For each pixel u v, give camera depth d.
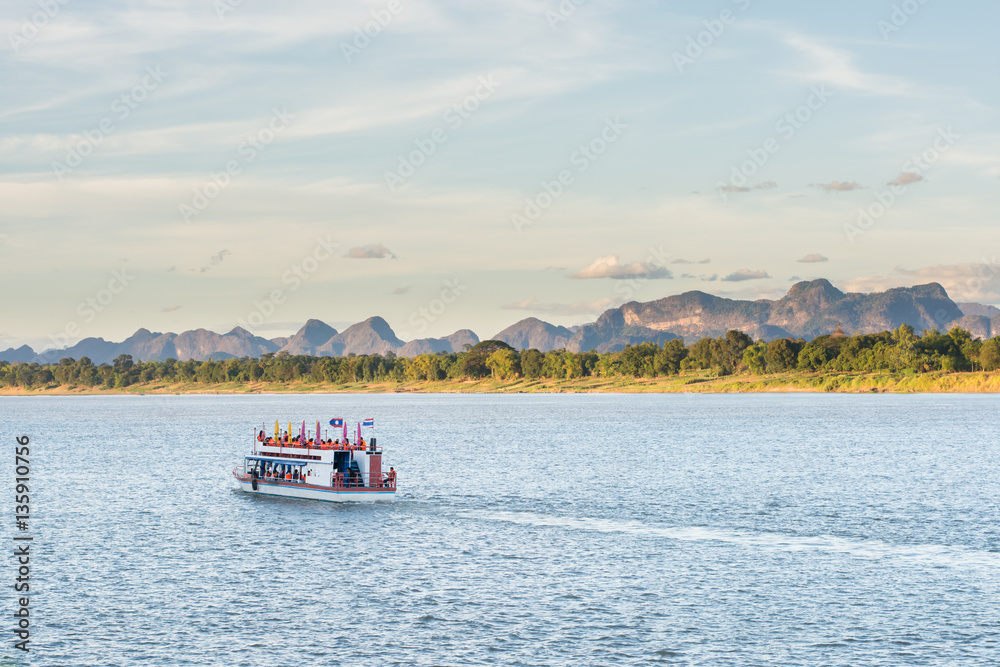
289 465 131.00
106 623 69.06
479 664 60.53
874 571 82.88
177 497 131.25
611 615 70.38
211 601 74.69
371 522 108.56
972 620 68.50
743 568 84.44
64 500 129.50
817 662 60.53
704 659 61.19
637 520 109.38
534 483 144.50
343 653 62.62
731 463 174.00
